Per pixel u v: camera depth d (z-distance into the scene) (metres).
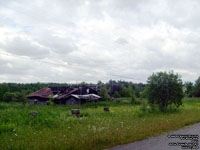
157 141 8.45
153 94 23.31
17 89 66.56
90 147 7.51
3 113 15.85
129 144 8.01
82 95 43.44
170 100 23.20
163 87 22.94
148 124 12.41
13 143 8.09
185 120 13.98
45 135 9.59
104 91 48.12
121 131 10.00
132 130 10.30
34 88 71.75
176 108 25.19
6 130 10.84
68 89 49.03
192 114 18.48
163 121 13.73
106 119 15.31
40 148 7.42
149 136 9.37
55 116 15.64
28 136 9.55
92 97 42.44
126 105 36.53
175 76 23.39
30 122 12.81
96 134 9.27
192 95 65.12
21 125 12.38
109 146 7.70
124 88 62.12
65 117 15.71
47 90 51.62
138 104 39.28
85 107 32.12
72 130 10.82
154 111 22.45
